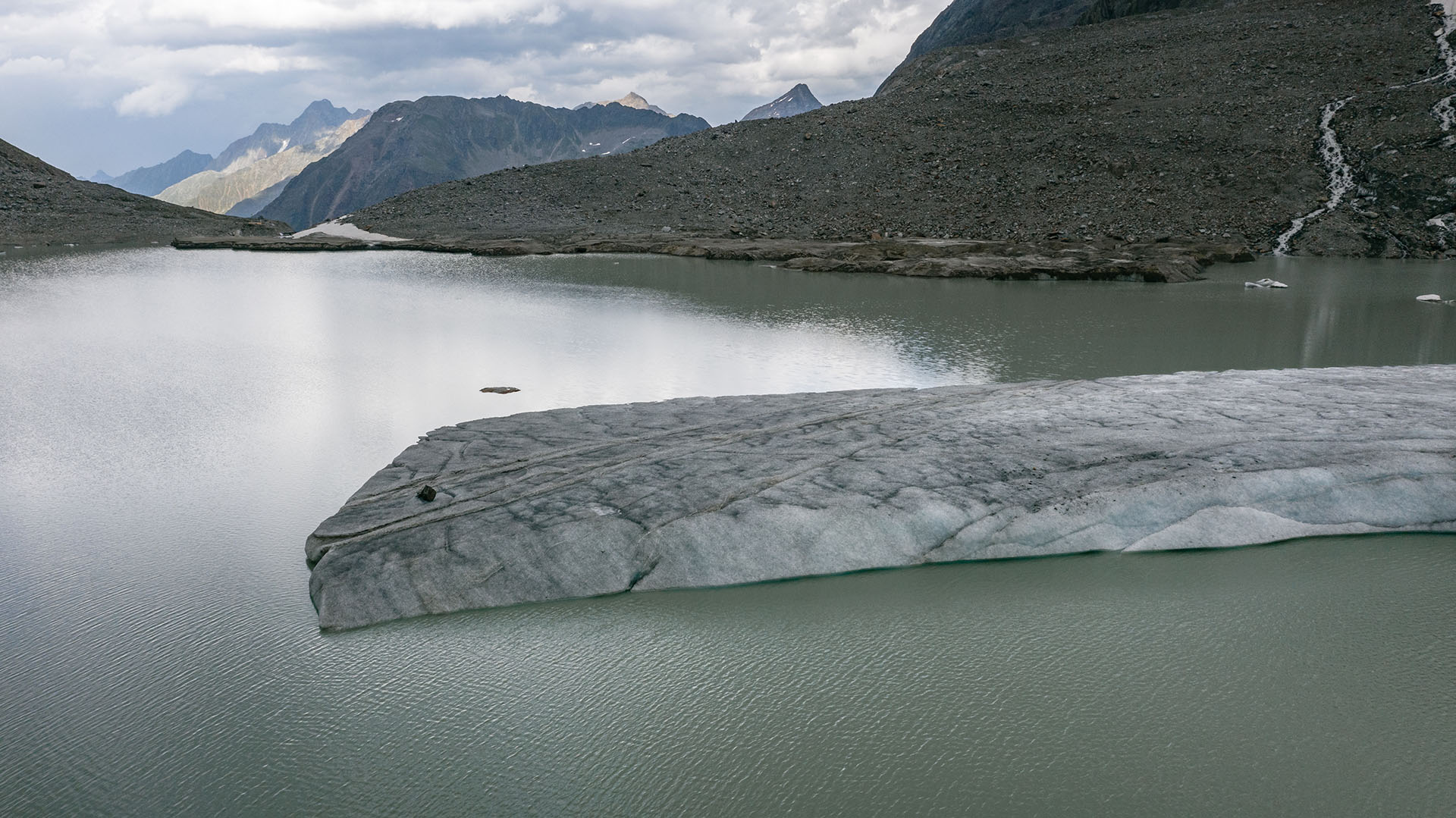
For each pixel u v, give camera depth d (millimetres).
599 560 6395
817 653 5559
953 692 5117
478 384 12570
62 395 12156
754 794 4266
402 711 5004
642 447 8344
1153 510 7023
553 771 4469
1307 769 4395
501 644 5680
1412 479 7348
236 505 8102
